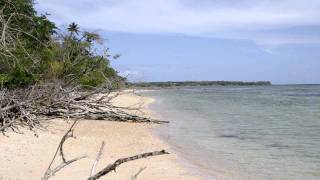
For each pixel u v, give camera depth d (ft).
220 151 47.67
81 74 83.35
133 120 74.95
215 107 132.67
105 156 39.93
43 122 56.24
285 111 116.78
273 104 153.69
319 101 178.19
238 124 79.05
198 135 61.41
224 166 39.19
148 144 50.49
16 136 41.88
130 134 58.44
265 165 40.19
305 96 245.04
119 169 34.73
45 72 77.15
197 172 36.09
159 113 102.73
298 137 61.05
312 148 50.60
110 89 82.58
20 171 30.63
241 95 263.49
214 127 73.00
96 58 88.99
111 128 62.39
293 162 41.78
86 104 68.08
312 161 42.34
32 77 64.44
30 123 49.57
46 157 35.55
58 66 78.89
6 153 35.22
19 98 56.95
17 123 49.11
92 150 42.42
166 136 59.16
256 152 47.42
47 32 83.56
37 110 56.49
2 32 49.08
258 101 177.68
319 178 34.86
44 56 80.07
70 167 33.22
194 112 108.78
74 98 67.05
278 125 78.02
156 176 33.50
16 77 61.67
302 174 36.29
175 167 37.47
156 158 41.14
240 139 58.08
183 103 156.15
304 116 99.76
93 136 52.08
